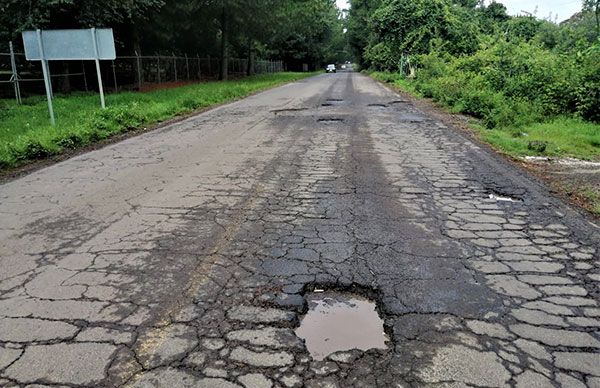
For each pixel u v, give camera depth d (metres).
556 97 12.70
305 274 3.74
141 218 5.08
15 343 2.91
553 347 2.82
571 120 11.83
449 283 3.60
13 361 2.74
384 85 28.62
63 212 5.35
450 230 4.67
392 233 4.59
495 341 2.88
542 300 3.35
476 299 3.37
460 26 27.98
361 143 9.18
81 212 5.34
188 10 27.23
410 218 5.00
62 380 2.58
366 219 4.97
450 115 13.46
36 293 3.52
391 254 4.11
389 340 2.93
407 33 30.17
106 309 3.28
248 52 44.50
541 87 13.45
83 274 3.80
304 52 71.81
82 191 6.19
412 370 2.62
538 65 14.26
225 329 3.02
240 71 43.22
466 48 26.98
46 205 5.63
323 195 5.82
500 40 20.36
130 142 9.75
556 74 13.34
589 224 4.85
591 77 12.23
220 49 38.00
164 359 2.73
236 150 8.65
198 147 9.02
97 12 18.16
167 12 26.53
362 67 65.56
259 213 5.18
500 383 2.52
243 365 2.67
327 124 11.73
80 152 8.84
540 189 6.12
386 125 11.52
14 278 3.76
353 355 2.76
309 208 5.33
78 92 20.73
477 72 18.03
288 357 2.74
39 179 6.91
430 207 5.37
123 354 2.78
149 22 25.66
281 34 41.97
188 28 30.67
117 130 10.89
